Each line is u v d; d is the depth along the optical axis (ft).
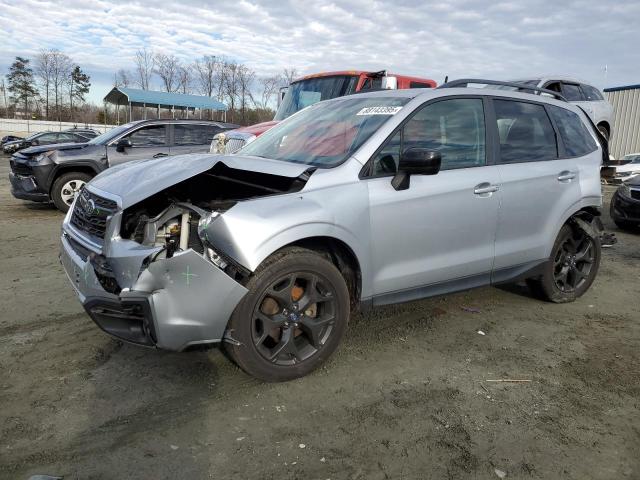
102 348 11.85
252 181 11.95
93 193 10.86
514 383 10.91
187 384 10.37
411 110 12.09
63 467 7.86
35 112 243.60
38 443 8.41
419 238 11.87
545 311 15.31
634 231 29.78
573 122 16.16
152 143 32.89
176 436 8.71
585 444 8.86
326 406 9.75
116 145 31.78
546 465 8.27
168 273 8.90
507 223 13.57
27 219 28.94
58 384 10.25
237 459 8.18
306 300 10.38
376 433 8.97
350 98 14.17
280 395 10.07
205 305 9.16
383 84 26.78
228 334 9.68
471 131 13.15
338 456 8.33
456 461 8.29
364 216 10.88
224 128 35.29
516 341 13.08
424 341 12.84
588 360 12.12
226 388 10.26
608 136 41.45
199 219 9.64
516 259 14.07
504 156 13.69
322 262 10.34
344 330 10.96
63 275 17.61
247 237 9.29
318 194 10.46
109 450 8.30
